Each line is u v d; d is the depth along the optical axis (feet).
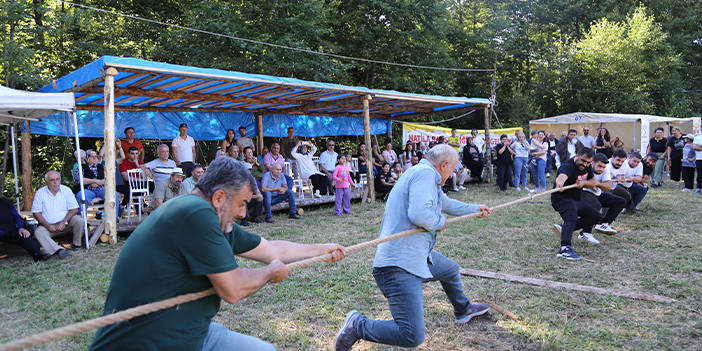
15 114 25.81
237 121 44.91
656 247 20.62
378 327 9.95
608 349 11.05
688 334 11.76
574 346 11.23
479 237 23.59
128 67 23.30
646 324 12.39
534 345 11.43
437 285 16.07
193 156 33.88
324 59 58.85
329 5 70.90
